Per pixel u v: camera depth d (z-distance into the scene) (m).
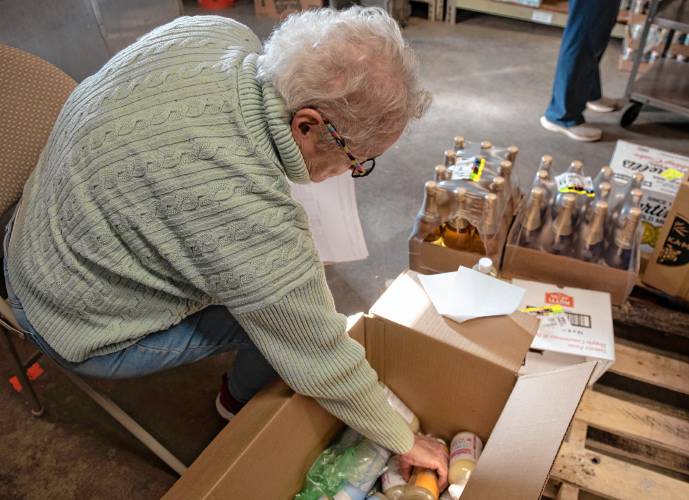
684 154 2.44
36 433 1.48
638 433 1.23
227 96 0.72
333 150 0.77
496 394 1.03
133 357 0.96
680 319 1.45
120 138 0.71
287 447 0.96
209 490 0.79
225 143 0.70
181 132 0.70
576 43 2.31
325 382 0.85
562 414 0.80
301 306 0.77
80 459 1.42
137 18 1.97
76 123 0.77
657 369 1.36
